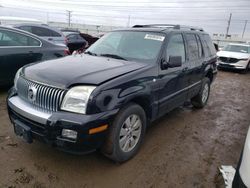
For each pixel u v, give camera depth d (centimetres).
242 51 1353
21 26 870
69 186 260
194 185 279
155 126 442
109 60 345
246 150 200
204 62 513
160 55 354
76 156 316
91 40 1345
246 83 996
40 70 295
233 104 647
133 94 288
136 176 286
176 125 455
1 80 514
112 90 265
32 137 274
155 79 333
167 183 279
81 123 242
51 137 253
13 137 350
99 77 271
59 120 247
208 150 364
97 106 251
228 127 467
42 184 260
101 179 276
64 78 266
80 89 254
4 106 466
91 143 254
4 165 286
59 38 982
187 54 439
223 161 334
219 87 879
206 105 612
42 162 297
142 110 315
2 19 962
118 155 290
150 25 472
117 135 279
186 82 438
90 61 335
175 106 419
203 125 466
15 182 259
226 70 1368
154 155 335
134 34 405
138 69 314
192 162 326
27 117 268
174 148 361
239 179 197
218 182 287
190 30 483
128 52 375
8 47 514
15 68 527
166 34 384
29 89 279
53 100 259
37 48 560
